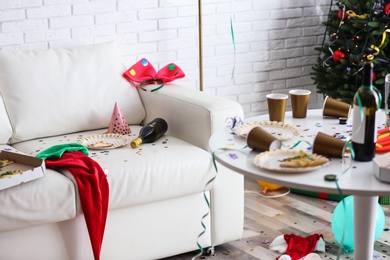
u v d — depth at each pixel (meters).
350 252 3.16
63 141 3.25
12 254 2.68
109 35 3.85
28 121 3.25
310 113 2.79
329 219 3.56
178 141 3.21
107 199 2.76
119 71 3.57
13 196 2.60
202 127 3.12
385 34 3.69
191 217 3.08
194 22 4.11
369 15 3.89
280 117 2.62
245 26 4.32
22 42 3.60
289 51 4.54
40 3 3.61
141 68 3.67
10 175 2.57
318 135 2.24
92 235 2.74
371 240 2.51
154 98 3.47
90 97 3.41
